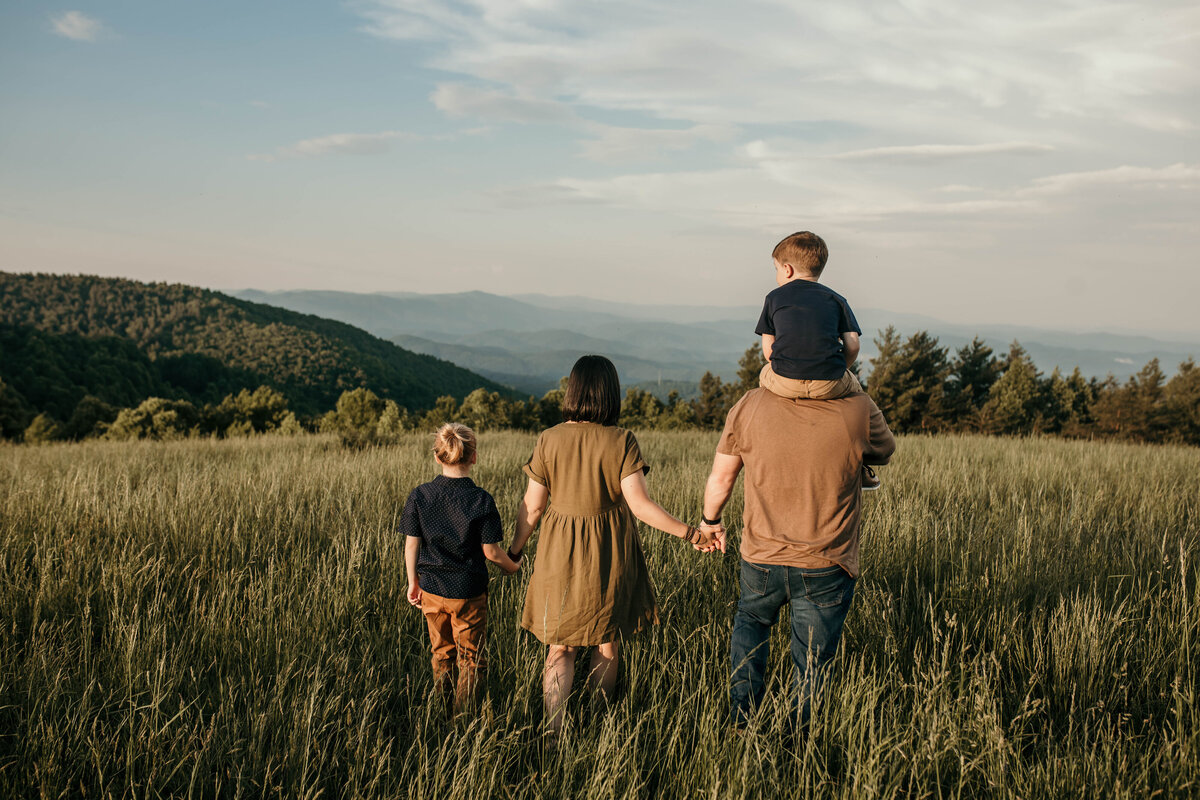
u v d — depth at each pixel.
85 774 2.26
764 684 2.79
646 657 3.00
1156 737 2.50
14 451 12.49
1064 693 2.71
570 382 2.80
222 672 2.90
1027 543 4.14
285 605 3.49
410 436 15.82
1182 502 5.92
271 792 2.21
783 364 2.43
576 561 2.70
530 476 2.86
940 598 3.56
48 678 2.66
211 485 6.52
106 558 4.11
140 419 45.22
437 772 2.09
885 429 2.54
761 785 2.10
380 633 3.32
